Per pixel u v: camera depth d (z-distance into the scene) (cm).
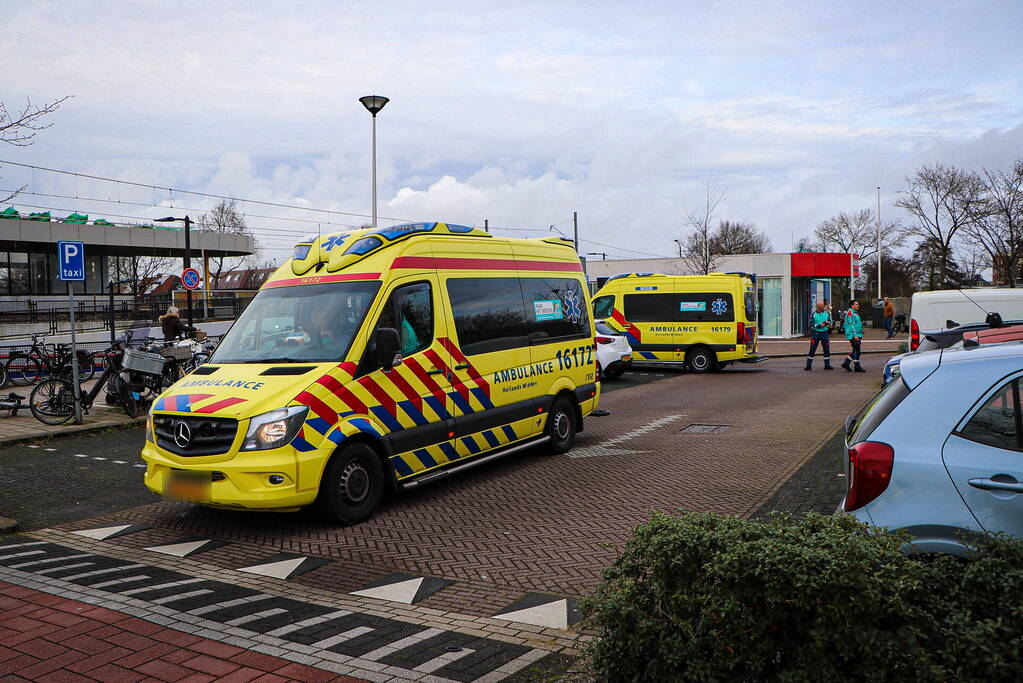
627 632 322
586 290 1090
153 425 707
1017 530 357
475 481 867
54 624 460
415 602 510
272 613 483
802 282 4197
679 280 2217
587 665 371
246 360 752
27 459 1009
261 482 648
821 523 329
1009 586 295
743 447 1032
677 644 308
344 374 706
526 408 931
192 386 714
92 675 390
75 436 1166
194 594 520
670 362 2225
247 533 683
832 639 290
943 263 4212
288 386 680
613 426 1241
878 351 3034
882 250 6838
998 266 3566
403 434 757
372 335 737
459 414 828
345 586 544
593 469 915
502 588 538
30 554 622
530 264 979
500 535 666
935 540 366
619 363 1981
